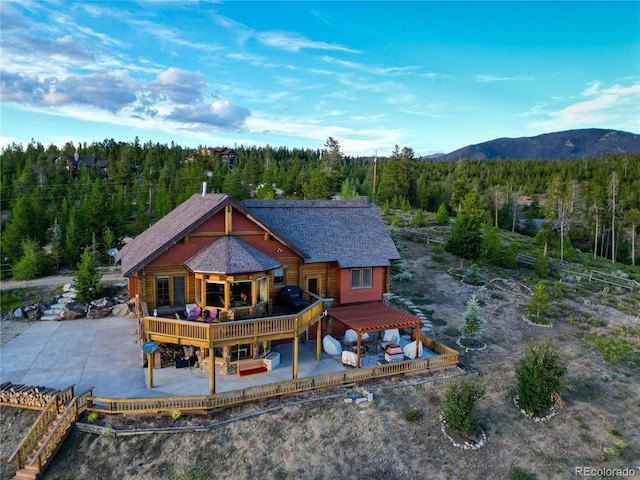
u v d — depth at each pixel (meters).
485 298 36.66
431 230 63.72
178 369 22.50
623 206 99.50
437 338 28.38
